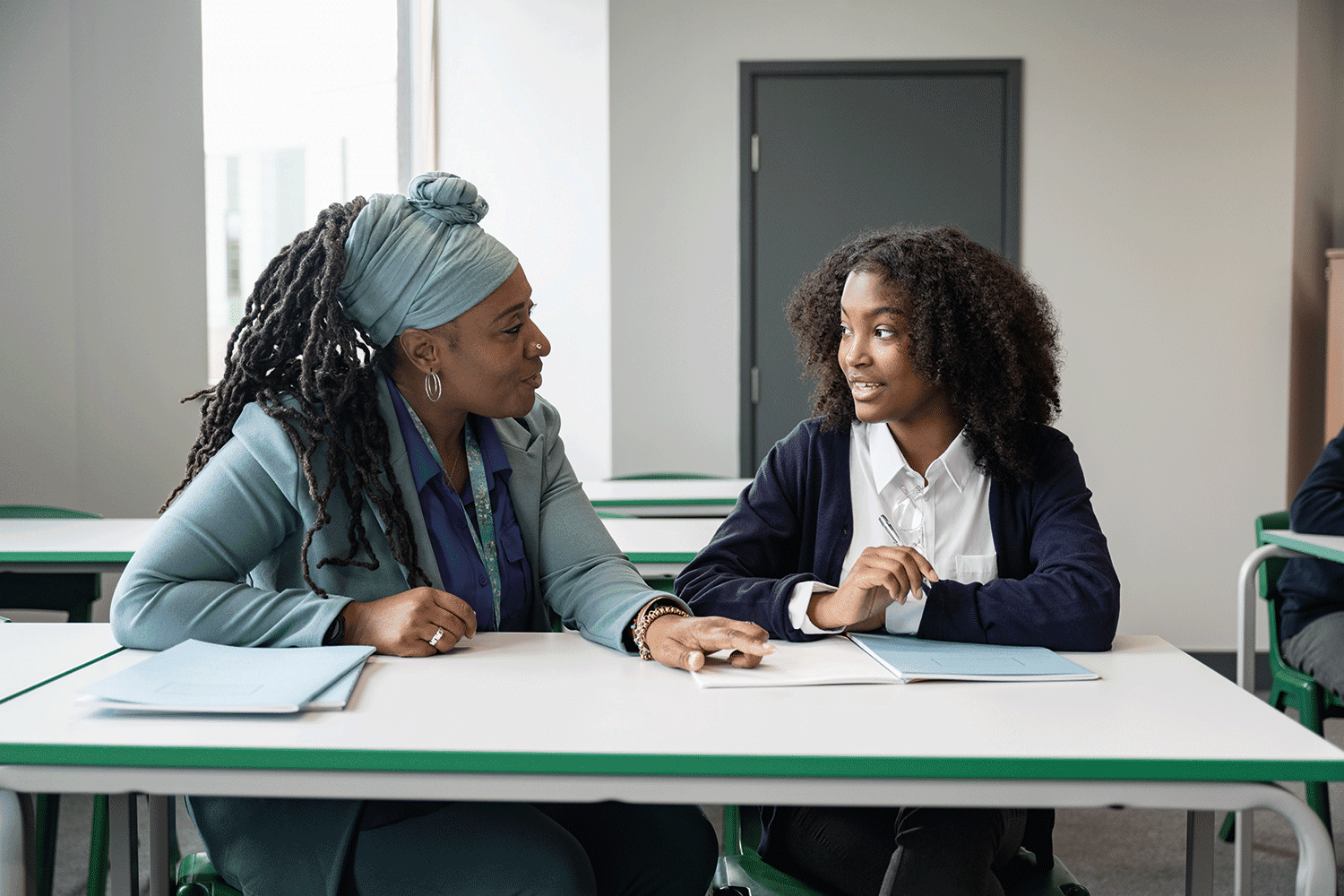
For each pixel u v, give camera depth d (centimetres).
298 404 133
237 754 90
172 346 396
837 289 154
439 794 89
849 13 418
